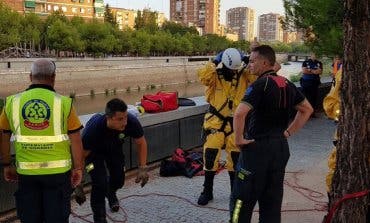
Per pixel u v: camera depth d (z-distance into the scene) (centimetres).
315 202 557
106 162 489
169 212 517
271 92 346
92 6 10888
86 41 7281
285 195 583
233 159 527
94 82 6531
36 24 7162
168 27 12006
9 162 360
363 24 320
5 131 348
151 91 7131
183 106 805
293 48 13100
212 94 542
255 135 354
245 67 526
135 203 545
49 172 338
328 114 474
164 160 685
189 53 10362
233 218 365
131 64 7312
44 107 332
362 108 330
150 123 699
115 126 439
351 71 330
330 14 895
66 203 348
